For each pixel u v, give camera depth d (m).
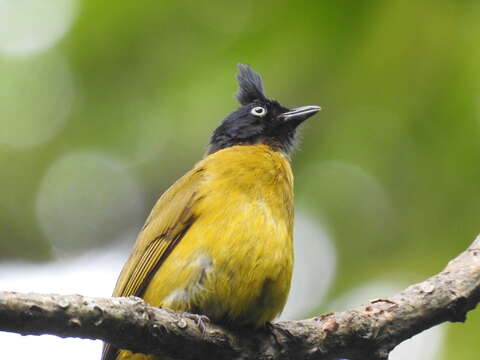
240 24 12.82
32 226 16.34
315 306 13.20
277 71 12.59
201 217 11.11
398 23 11.98
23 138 15.31
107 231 17.17
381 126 12.70
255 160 11.70
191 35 13.19
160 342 9.34
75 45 14.20
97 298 8.66
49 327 8.27
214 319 10.81
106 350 10.67
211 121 13.66
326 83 12.60
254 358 10.30
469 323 11.84
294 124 13.47
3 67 14.77
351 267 13.38
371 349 10.31
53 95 14.75
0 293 8.05
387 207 13.26
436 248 12.73
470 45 11.95
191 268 10.78
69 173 15.85
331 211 13.62
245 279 10.77
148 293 11.07
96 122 14.66
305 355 10.34
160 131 14.34
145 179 16.19
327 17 12.15
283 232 11.20
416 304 10.37
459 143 12.38
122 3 13.60
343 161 13.43
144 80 13.77
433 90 12.19
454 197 12.62
